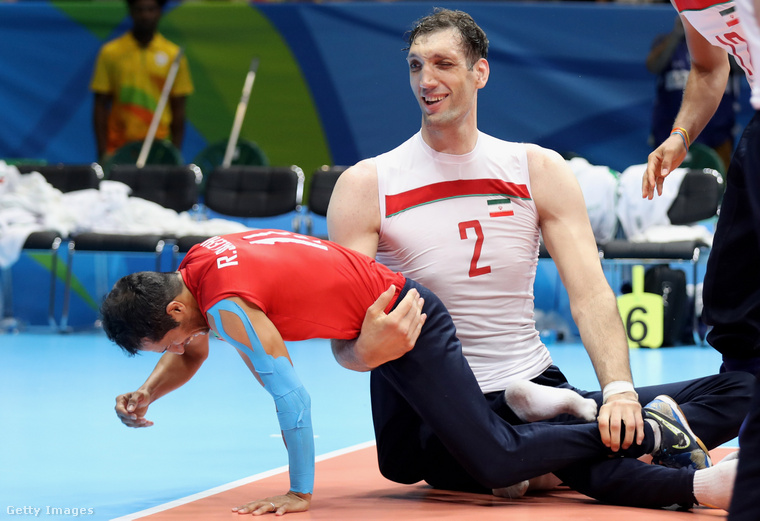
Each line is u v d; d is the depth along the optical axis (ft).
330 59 96.17
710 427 31.91
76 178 93.91
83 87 100.68
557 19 90.58
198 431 45.57
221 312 28.58
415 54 32.78
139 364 71.15
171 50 99.04
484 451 30.01
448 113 32.94
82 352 78.48
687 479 29.01
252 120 98.22
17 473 36.32
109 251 86.94
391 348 29.81
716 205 81.41
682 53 85.46
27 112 101.19
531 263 34.68
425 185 34.01
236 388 60.23
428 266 33.83
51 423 47.34
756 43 22.57
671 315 80.74
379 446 33.78
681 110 37.35
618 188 83.87
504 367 34.01
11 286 97.76
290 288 29.43
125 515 29.48
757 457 20.94
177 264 87.66
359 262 31.01
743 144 33.24
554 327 87.10
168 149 96.99
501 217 33.94
